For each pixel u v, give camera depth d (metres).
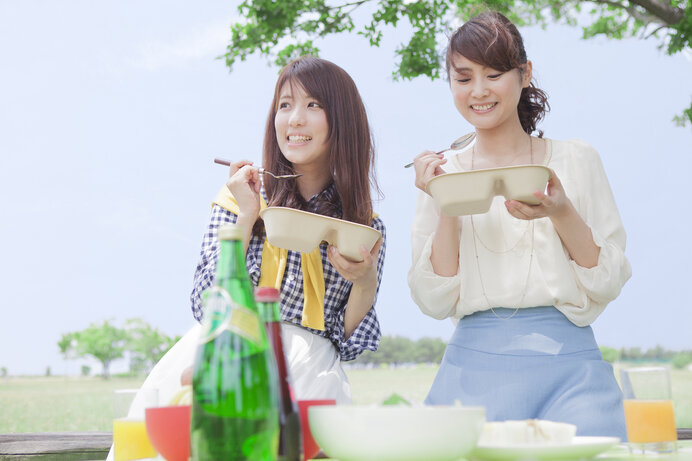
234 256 0.86
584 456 0.88
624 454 1.07
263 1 4.82
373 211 1.90
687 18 4.43
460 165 1.85
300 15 4.87
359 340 1.75
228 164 1.75
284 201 1.82
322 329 1.69
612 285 1.61
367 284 1.58
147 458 1.05
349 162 1.82
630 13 5.01
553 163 1.78
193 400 0.82
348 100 1.83
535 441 0.95
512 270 1.67
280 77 1.84
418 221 1.86
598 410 1.54
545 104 1.91
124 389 1.09
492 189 1.37
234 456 0.79
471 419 0.82
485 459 0.90
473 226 1.74
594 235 1.62
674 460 0.97
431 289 1.74
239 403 0.80
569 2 5.25
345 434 0.81
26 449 2.51
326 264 1.78
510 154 1.81
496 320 1.68
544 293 1.63
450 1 4.74
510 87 1.69
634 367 1.11
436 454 0.80
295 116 1.77
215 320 0.83
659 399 1.08
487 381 1.62
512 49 1.66
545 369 1.60
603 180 1.77
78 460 2.53
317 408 0.86
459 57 1.70
